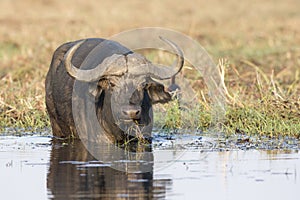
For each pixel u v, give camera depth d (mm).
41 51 72438
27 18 102625
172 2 126812
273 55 74375
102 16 103688
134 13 110875
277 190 31234
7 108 50406
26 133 46219
